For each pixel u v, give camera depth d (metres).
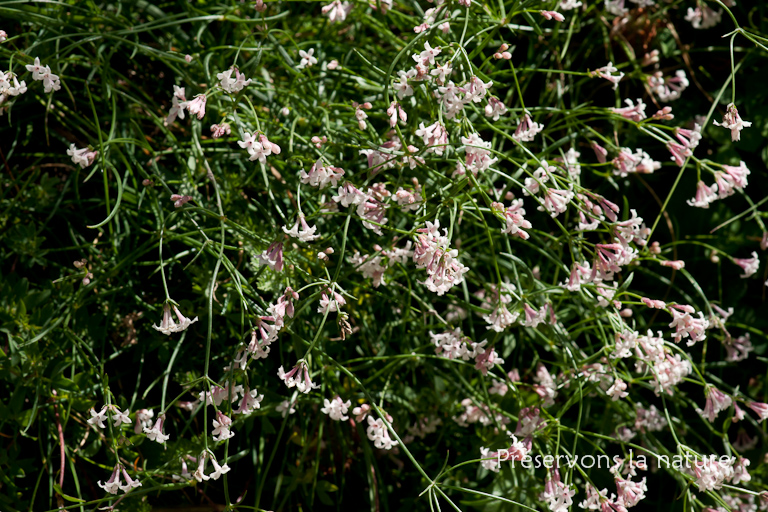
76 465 0.26
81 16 0.26
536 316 0.24
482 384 0.26
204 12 0.26
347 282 0.26
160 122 0.26
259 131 0.23
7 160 0.27
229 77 0.23
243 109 0.25
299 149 0.26
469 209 0.25
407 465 0.28
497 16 0.26
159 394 0.26
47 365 0.24
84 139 0.27
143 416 0.23
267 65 0.28
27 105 0.27
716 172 0.25
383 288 0.27
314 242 0.25
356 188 0.23
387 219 0.26
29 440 0.26
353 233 0.27
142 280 0.26
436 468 0.28
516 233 0.23
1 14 0.25
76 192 0.25
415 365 0.26
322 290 0.23
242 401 0.23
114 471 0.23
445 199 0.23
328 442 0.26
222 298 0.26
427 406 0.27
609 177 0.26
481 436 0.27
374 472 0.26
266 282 0.25
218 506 0.26
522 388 0.28
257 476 0.25
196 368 0.26
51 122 0.27
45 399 0.25
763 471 0.28
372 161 0.23
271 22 0.26
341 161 0.25
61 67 0.26
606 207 0.24
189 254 0.26
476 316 0.28
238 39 0.27
